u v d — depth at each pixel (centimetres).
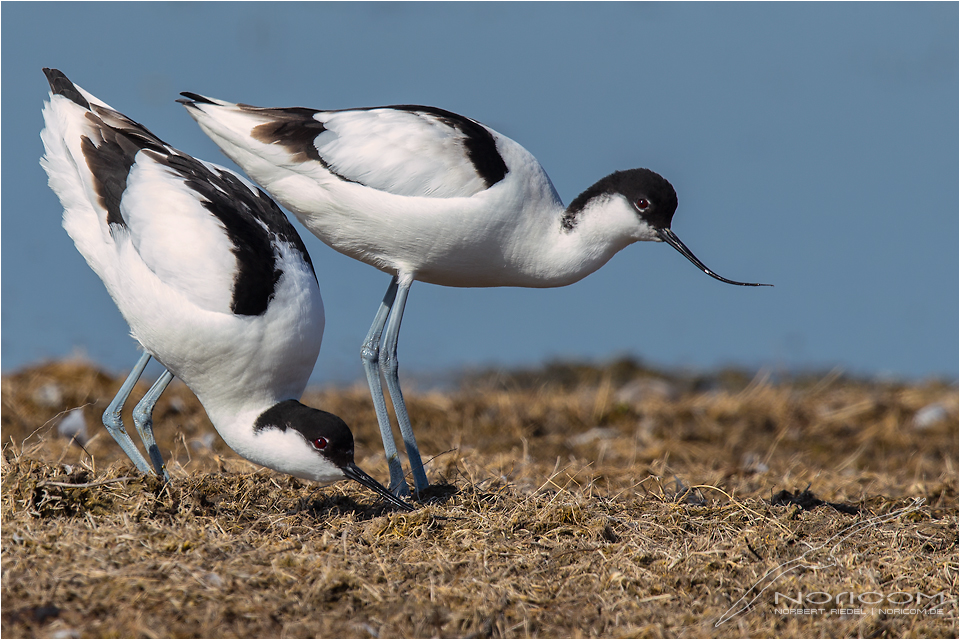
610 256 1195
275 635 730
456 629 759
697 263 1162
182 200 998
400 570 827
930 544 948
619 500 1045
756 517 975
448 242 1095
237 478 1023
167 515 900
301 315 995
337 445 958
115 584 759
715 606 806
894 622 788
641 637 752
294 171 1096
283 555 830
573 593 819
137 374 1096
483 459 1311
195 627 726
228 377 983
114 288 1021
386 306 1154
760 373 2100
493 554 870
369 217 1089
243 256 979
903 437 1648
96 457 1292
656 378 2064
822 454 1555
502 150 1112
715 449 1541
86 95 1120
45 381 1639
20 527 839
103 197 1029
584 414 1714
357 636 741
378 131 1086
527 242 1129
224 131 1105
